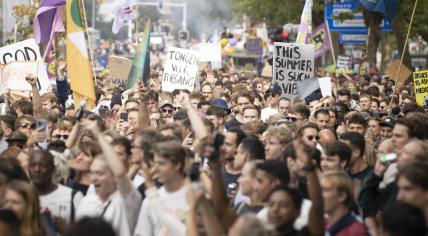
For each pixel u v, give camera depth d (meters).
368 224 17.75
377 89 41.47
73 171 19.75
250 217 11.78
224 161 19.00
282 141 19.00
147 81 37.53
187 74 35.62
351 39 71.50
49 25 38.66
